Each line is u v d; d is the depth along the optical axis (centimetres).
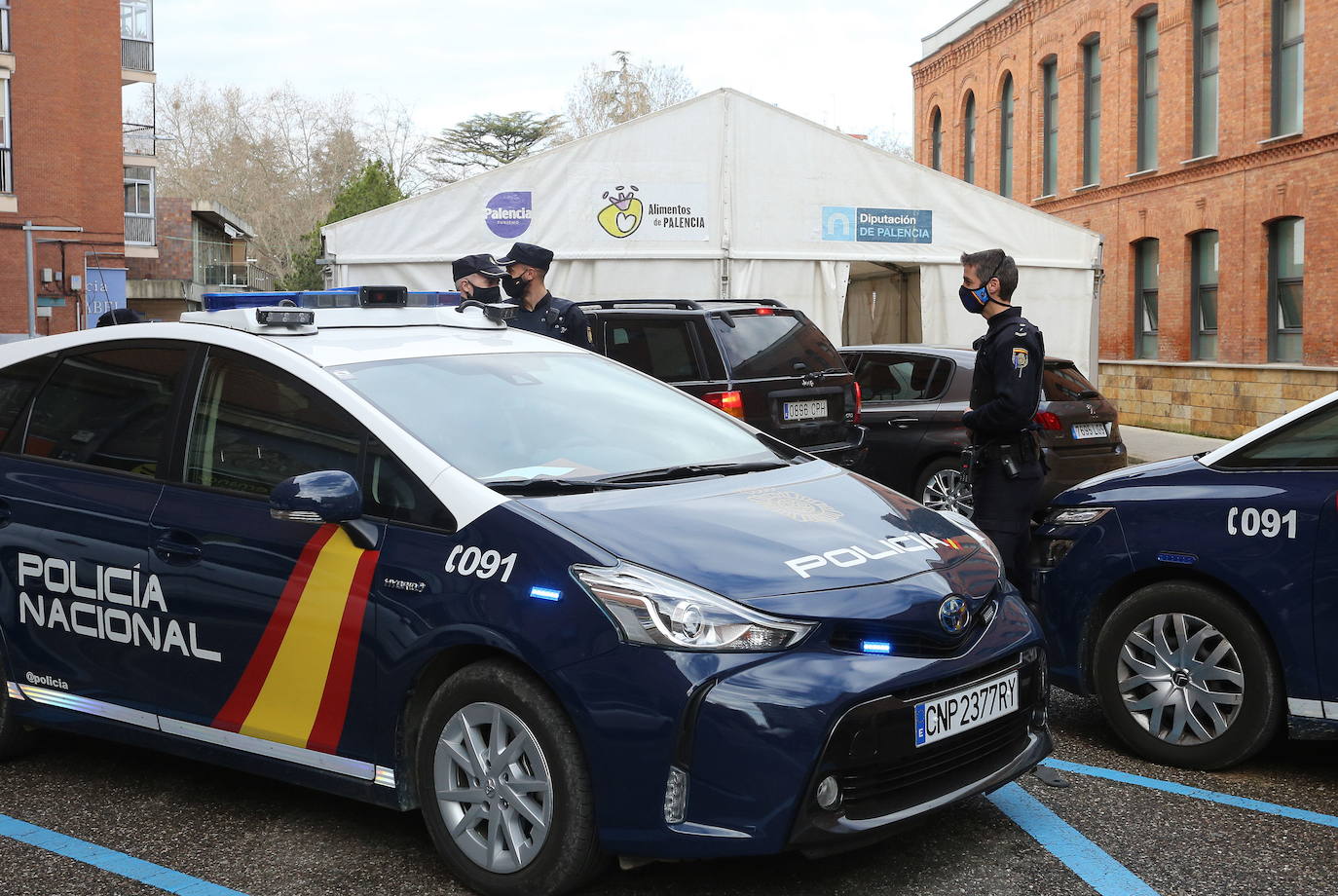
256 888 369
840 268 1475
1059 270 1521
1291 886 363
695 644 327
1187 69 2152
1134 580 492
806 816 324
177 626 414
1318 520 437
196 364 439
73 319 3806
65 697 450
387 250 1404
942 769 355
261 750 401
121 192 4100
